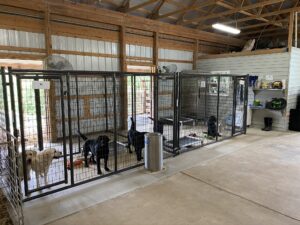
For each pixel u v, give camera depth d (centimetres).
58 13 557
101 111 670
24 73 284
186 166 425
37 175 323
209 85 828
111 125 700
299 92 774
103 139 387
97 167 389
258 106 755
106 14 635
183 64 894
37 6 523
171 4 770
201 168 415
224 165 430
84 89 630
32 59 536
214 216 269
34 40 537
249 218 265
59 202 299
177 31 826
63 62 494
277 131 728
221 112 809
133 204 295
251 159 463
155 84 466
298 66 747
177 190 332
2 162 300
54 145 551
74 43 604
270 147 548
